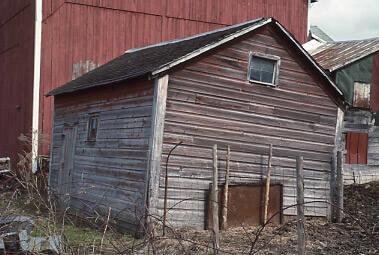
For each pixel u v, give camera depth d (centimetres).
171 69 1190
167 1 2288
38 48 2033
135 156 1227
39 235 759
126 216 1216
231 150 1283
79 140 1515
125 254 710
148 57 1442
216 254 693
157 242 788
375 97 2236
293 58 1374
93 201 1379
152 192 1161
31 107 2044
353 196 1788
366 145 2216
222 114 1270
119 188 1273
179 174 1205
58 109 1698
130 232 1192
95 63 2147
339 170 1414
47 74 2052
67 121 1619
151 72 1152
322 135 1425
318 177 1419
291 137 1375
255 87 1319
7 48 2402
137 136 1230
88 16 2141
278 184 1351
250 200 1301
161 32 2275
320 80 1417
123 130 1289
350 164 2173
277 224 1338
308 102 1400
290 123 1373
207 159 1246
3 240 707
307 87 1399
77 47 2116
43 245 691
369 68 2216
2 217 720
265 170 1331
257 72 1332
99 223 1102
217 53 1262
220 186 1259
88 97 1487
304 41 2570
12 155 2236
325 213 1423
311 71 1402
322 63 2217
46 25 2053
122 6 2200
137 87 1248
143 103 1220
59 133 1672
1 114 2453
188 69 1220
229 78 1280
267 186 1313
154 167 1165
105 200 1323
